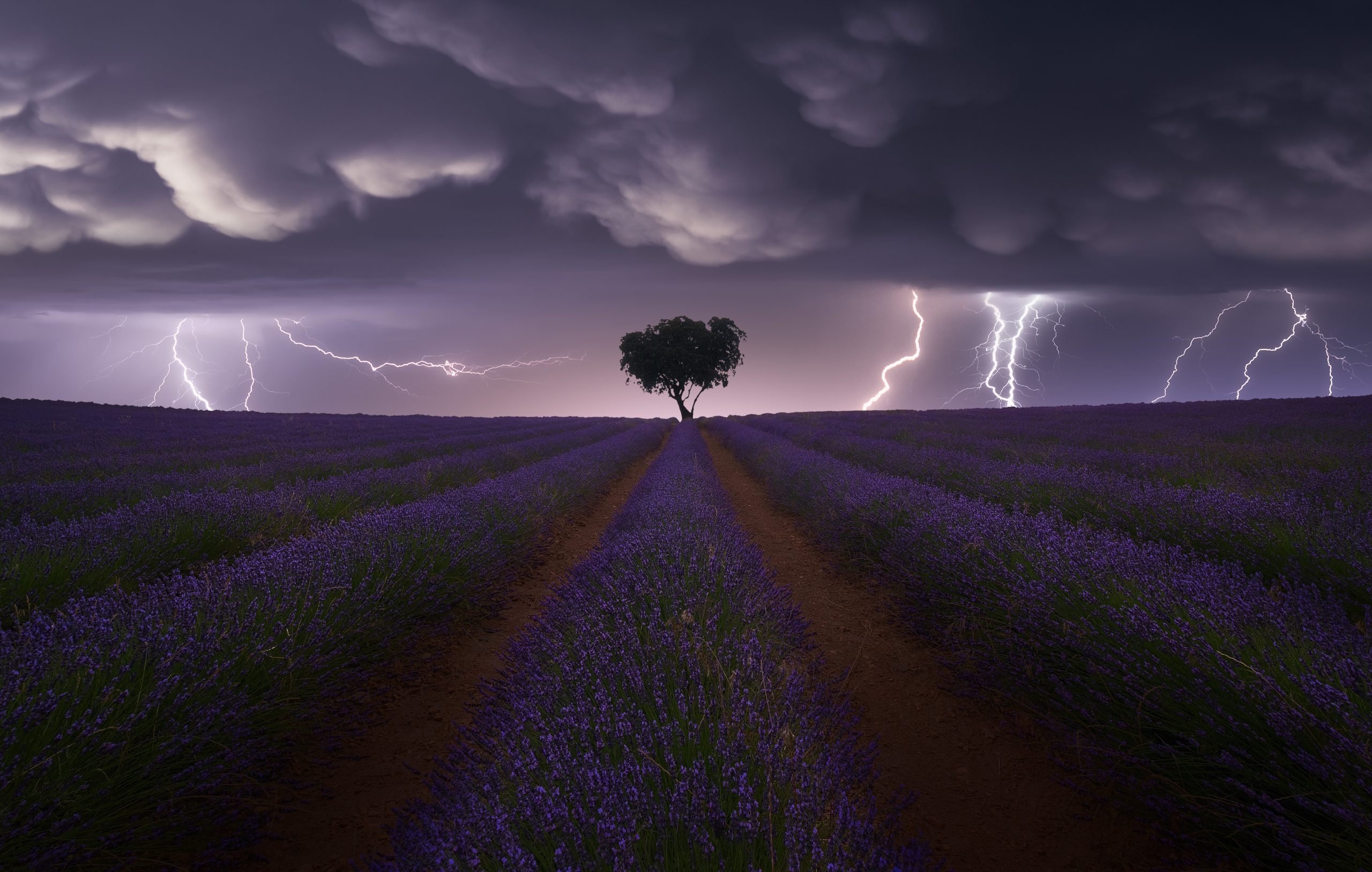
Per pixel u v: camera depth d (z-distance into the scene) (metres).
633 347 59.78
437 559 4.88
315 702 3.13
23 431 20.95
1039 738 2.95
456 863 1.51
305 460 13.16
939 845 2.26
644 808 1.71
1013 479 7.87
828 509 7.89
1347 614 3.26
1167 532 4.95
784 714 2.31
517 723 2.23
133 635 2.56
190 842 2.23
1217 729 2.20
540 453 18.36
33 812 1.86
